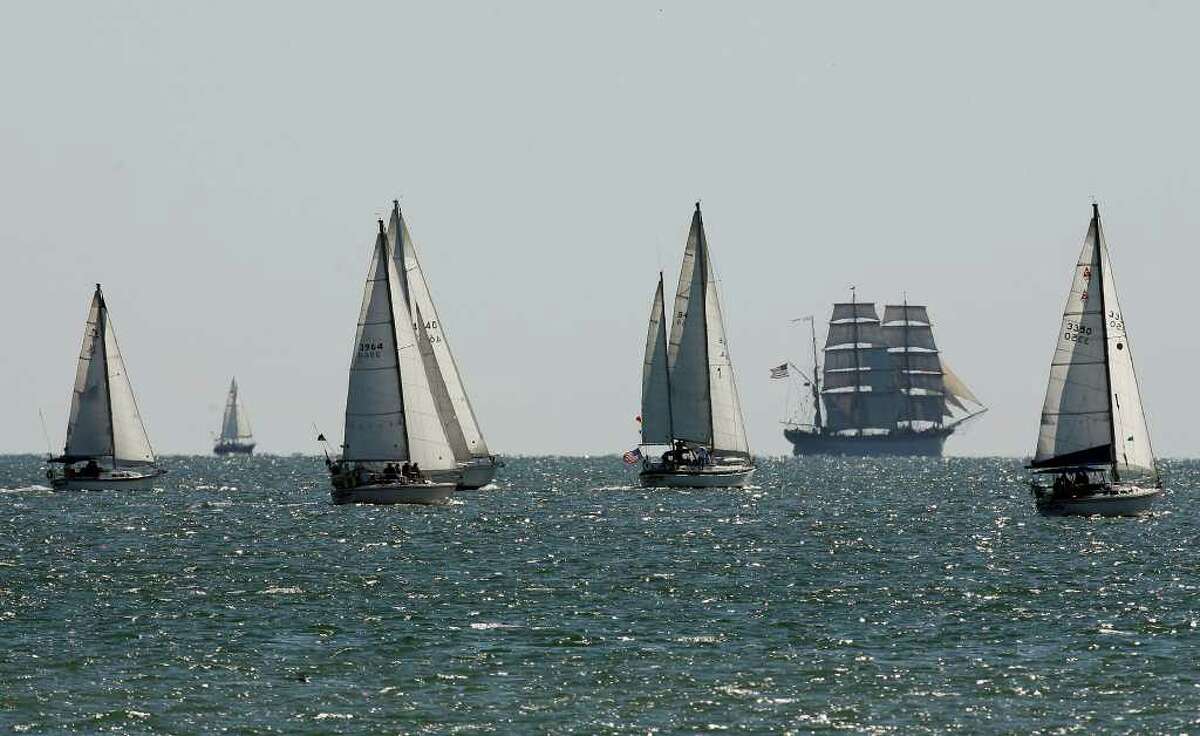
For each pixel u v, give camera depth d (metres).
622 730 189.25
